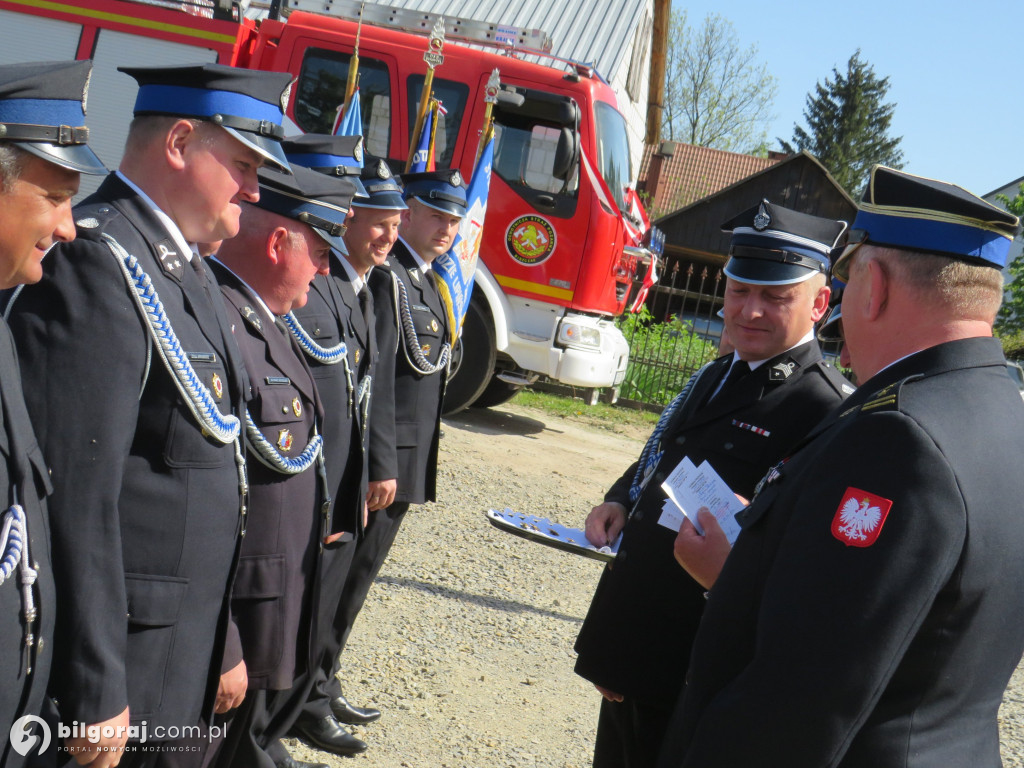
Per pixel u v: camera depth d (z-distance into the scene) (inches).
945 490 56.0
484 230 344.2
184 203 81.7
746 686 59.6
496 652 181.2
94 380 71.5
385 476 146.4
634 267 378.6
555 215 340.5
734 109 1518.2
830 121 2005.4
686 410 112.4
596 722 161.2
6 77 61.3
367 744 139.4
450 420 374.3
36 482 66.1
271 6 355.9
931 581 55.1
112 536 72.2
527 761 143.6
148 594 78.1
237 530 86.0
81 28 325.1
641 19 488.7
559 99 332.8
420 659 171.0
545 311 345.7
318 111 339.6
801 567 58.8
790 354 104.2
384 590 198.8
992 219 62.9
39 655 65.4
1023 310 782.5
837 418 66.8
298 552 102.4
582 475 331.0
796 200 934.4
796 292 101.6
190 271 83.3
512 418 408.2
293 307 108.7
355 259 137.3
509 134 340.5
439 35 205.3
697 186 1191.6
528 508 276.2
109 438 71.8
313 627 106.0
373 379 143.9
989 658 59.0
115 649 72.5
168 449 78.2
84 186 327.3
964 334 63.9
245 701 104.7
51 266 72.5
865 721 57.4
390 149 339.3
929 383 61.2
